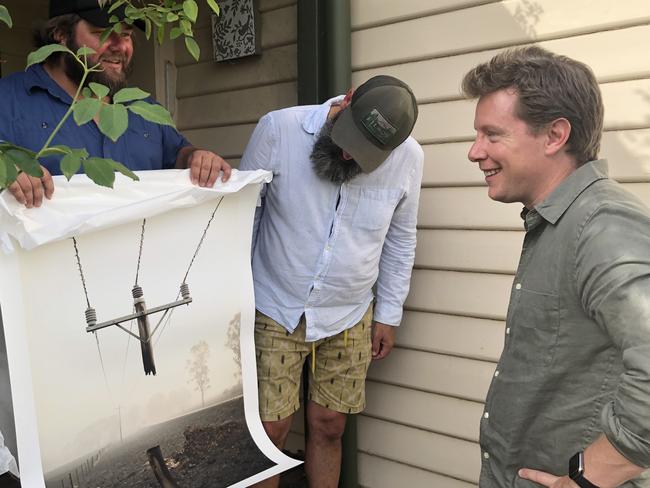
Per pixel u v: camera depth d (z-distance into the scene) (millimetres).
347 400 2168
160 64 2953
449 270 2271
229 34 2750
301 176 1905
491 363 2217
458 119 2182
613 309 1015
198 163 1562
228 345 1672
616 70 1893
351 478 2514
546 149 1194
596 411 1145
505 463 1300
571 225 1148
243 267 1680
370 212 1943
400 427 2459
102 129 998
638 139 1880
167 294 1526
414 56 2246
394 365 2441
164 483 1528
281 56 2664
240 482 1602
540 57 1192
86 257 1371
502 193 1262
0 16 1096
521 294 1255
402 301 2234
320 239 1935
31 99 1731
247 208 1661
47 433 1345
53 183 1309
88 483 1414
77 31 1690
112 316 1428
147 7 1438
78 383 1386
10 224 1234
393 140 1707
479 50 2121
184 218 1538
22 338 1285
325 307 2020
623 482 1051
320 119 1900
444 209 2252
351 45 2381
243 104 2822
